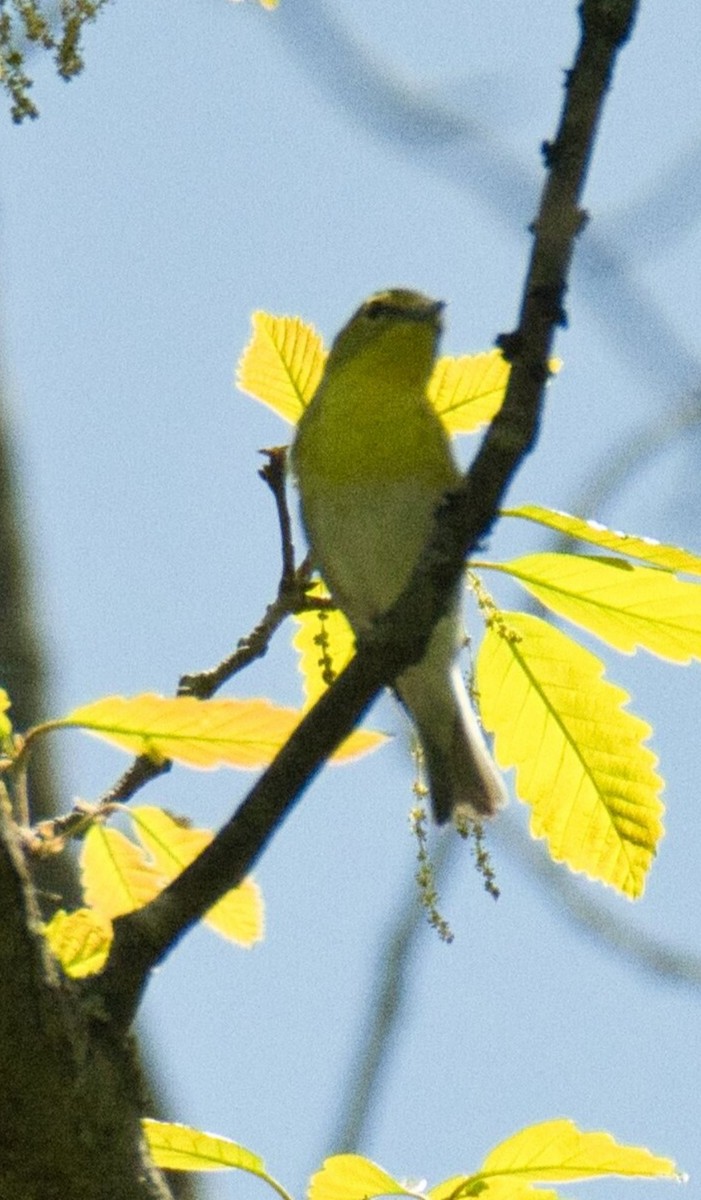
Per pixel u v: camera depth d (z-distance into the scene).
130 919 5.51
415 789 7.37
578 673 7.32
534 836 7.50
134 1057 5.45
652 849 7.38
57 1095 5.22
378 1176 6.40
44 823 6.34
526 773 7.46
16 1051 5.15
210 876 5.52
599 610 7.14
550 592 7.19
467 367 8.92
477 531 5.49
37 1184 5.29
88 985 5.42
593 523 6.89
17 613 9.37
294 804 5.57
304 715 5.77
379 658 5.46
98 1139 5.30
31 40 6.43
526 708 7.41
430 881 7.20
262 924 6.71
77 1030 5.27
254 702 5.75
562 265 5.23
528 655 7.34
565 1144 6.36
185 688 7.45
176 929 5.52
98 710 5.90
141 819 6.42
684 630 7.09
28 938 5.13
